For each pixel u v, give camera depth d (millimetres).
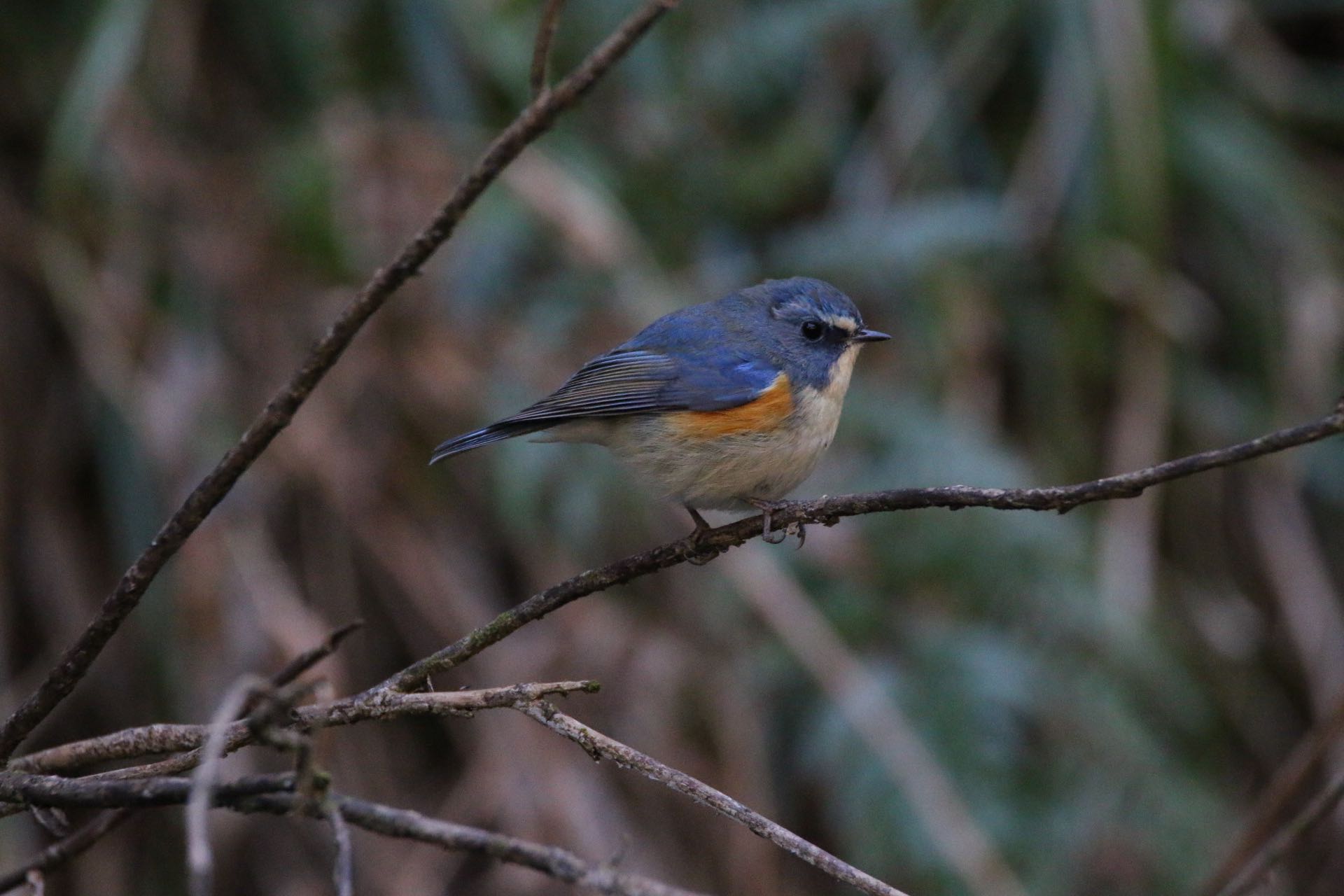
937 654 10109
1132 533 11234
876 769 9547
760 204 11742
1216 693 11523
